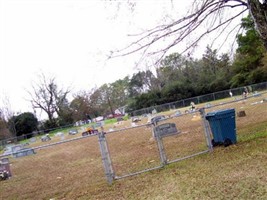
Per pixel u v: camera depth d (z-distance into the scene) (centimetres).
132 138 1998
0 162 1399
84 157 1538
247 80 4831
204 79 5900
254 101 3102
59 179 1073
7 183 1159
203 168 805
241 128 1402
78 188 885
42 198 863
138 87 8431
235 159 826
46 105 7638
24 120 7381
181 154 1066
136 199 675
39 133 6519
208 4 725
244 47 2720
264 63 3941
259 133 1138
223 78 5634
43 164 1534
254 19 703
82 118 7725
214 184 655
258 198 534
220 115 1014
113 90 8681
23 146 3297
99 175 1004
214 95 5356
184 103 5675
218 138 1036
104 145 858
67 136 4072
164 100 6431
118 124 4241
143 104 6788
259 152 841
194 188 659
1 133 6375
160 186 732
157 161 1030
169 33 716
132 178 861
